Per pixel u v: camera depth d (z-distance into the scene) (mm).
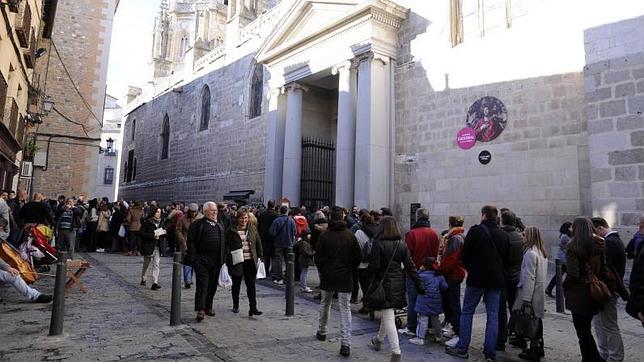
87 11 22375
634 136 8539
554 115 10836
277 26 18203
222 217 10797
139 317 6355
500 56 12086
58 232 12789
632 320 6785
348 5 15547
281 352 5000
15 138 12164
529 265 4855
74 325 5777
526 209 11141
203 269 6371
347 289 5105
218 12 43719
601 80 9117
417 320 5934
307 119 19422
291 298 6816
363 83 14445
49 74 21094
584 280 4453
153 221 8922
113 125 57344
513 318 4957
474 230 4984
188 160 28953
